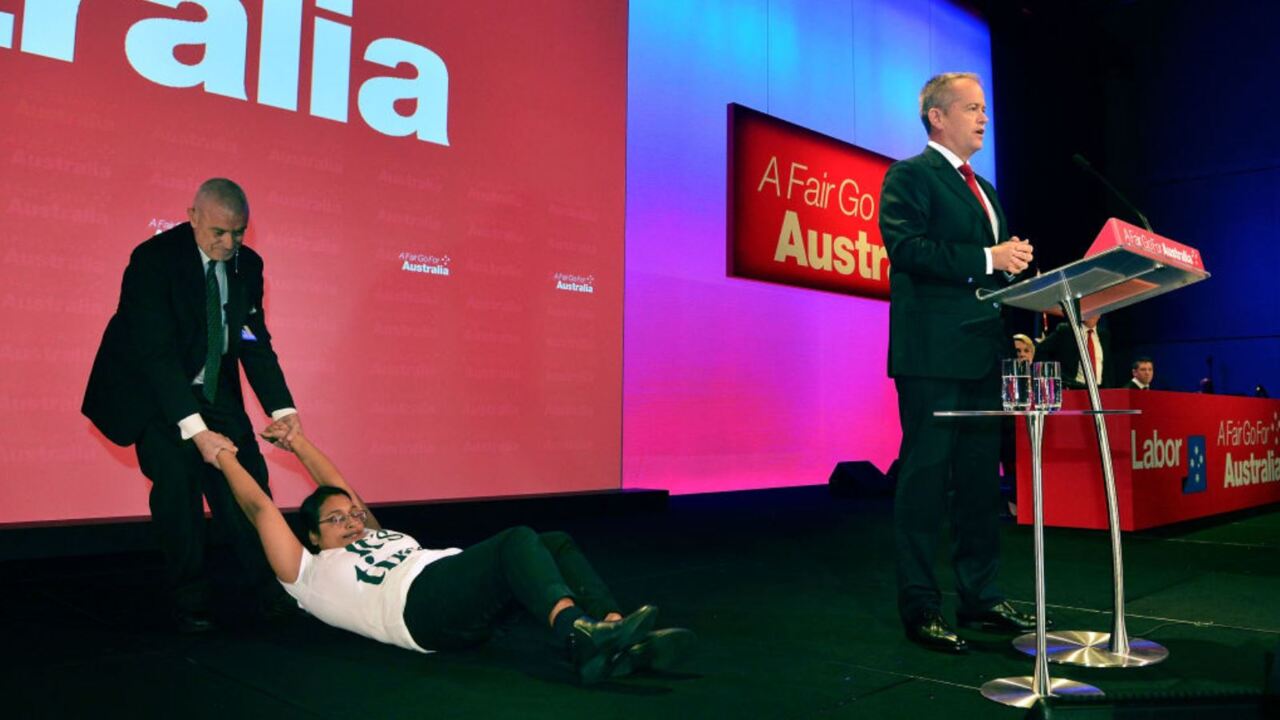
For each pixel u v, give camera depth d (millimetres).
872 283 8766
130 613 2914
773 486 7887
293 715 1845
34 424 4211
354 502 2449
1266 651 2396
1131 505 4812
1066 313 2369
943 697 1978
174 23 4691
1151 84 10453
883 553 4234
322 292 5125
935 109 2658
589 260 6457
